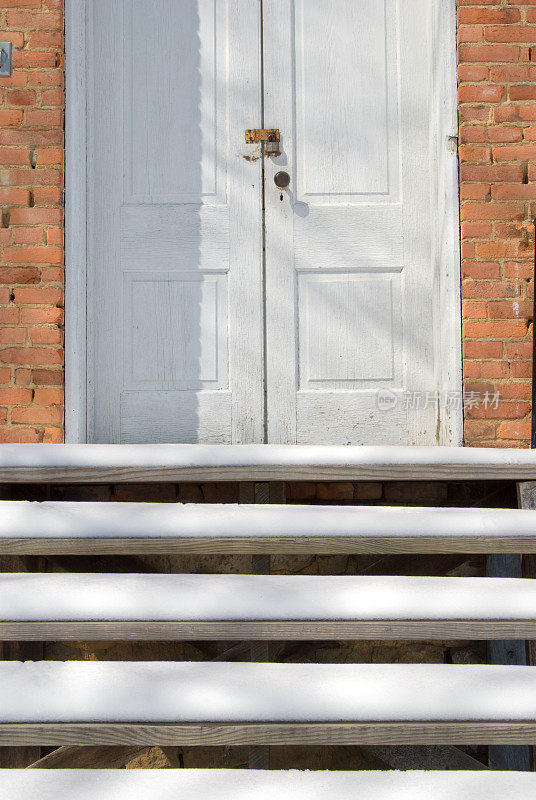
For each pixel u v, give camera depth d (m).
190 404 3.13
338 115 3.21
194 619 1.78
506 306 2.92
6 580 1.92
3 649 1.93
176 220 3.18
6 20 2.96
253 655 1.99
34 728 1.63
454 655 2.82
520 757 2.50
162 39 3.23
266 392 3.14
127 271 3.18
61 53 2.97
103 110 3.21
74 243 2.96
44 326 2.90
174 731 1.63
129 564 2.78
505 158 2.95
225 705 1.65
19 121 2.95
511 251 2.93
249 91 3.21
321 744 1.63
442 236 3.02
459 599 1.85
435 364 3.14
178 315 3.17
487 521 2.00
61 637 1.75
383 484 2.83
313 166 3.20
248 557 2.83
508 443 2.89
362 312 3.17
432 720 1.64
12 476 2.13
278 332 3.15
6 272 2.91
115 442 3.12
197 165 3.20
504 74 2.96
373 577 1.98
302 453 2.18
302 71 3.22
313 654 2.82
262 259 3.17
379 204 3.20
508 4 2.98
